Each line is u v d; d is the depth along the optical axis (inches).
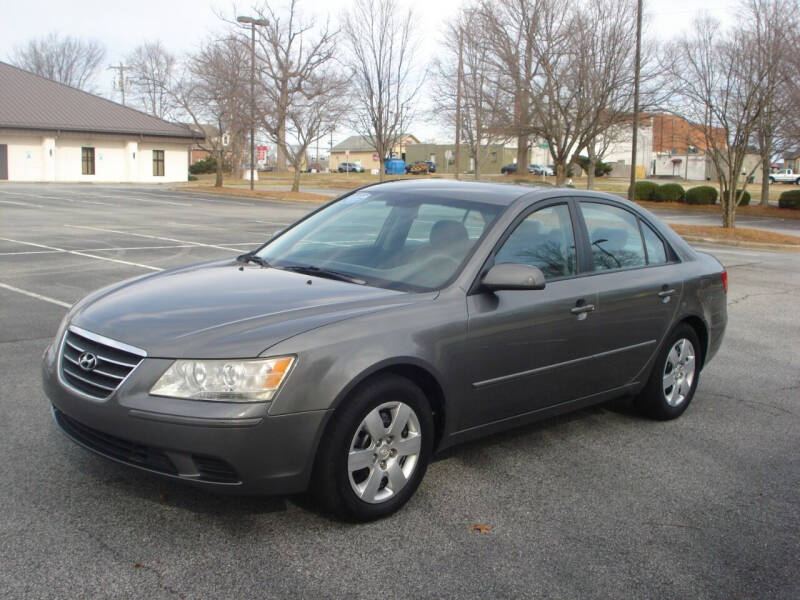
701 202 1529.3
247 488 132.4
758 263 666.8
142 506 146.9
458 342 155.9
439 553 136.3
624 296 194.5
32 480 156.2
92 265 469.1
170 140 2054.6
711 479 178.2
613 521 153.6
